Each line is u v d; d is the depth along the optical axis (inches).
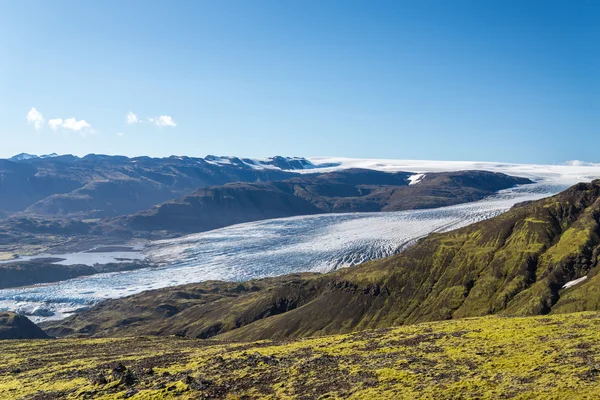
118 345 4318.4
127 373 2568.9
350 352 2625.5
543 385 1706.4
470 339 2564.0
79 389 2454.5
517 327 2721.5
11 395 2541.8
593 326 2487.7
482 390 1753.2
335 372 2252.7
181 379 2389.3
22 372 3166.8
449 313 7165.4
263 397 2048.5
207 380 2310.5
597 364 1845.5
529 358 2048.5
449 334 2765.7
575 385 1657.2
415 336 2859.3
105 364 3110.2
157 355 3363.7
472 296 7337.6
